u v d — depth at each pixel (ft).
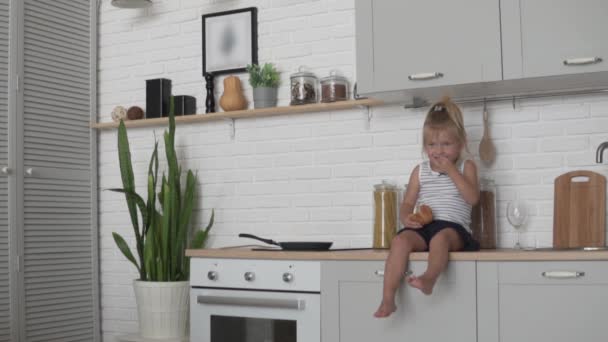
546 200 10.69
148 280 12.45
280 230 12.59
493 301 8.98
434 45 10.12
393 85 10.39
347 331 9.76
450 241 9.32
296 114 12.55
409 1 10.33
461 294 9.14
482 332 9.02
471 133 11.18
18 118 12.80
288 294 10.17
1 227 12.39
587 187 10.25
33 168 13.02
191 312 10.94
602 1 9.19
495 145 11.03
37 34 13.29
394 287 9.11
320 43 12.41
